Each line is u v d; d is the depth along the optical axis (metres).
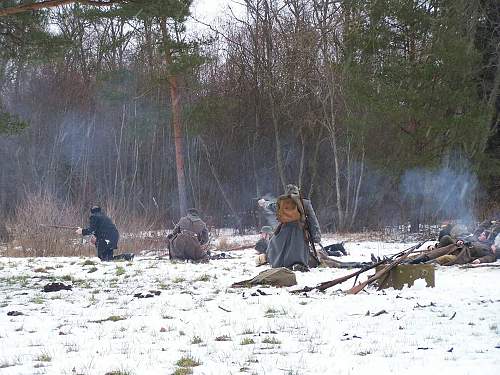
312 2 61.41
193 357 9.30
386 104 41.81
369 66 43.91
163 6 21.20
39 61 26.67
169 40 47.69
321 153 58.97
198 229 25.95
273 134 61.09
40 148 64.75
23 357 9.57
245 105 61.47
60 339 10.80
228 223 61.09
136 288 17.30
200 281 18.62
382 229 49.16
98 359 9.31
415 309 13.02
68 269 22.52
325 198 58.06
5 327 11.93
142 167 65.12
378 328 11.20
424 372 8.16
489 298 14.35
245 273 20.48
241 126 61.84
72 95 66.12
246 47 61.66
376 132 45.59
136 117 61.78
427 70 41.91
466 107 43.59
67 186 64.38
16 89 65.38
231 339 10.55
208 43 50.31
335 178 57.03
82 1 20.28
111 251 27.39
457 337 10.30
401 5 42.75
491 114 44.84
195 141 63.44
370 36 43.44
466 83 43.56
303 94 58.38
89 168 65.69
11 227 35.22
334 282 16.02
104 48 61.00
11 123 30.55
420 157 42.91
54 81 66.06
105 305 14.45
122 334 11.13
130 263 24.34
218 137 62.56
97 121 66.00
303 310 13.20
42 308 14.12
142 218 38.22
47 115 65.38
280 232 20.94
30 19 24.89
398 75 42.50
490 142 50.84
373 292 15.66
